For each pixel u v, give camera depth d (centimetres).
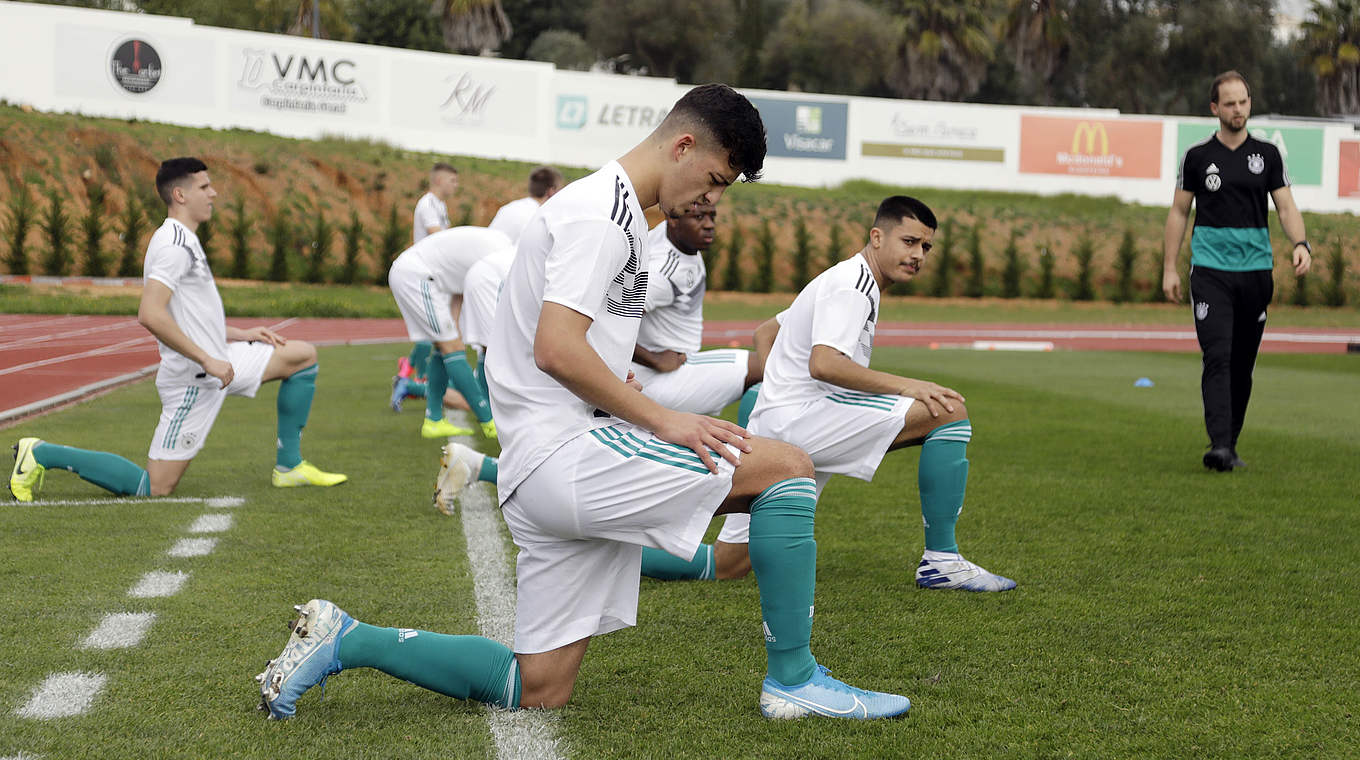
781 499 234
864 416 350
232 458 590
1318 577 361
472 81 2819
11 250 2336
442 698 251
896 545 412
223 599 325
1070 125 3105
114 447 602
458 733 228
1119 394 974
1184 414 827
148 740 221
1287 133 3125
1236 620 312
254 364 491
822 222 2956
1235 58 4284
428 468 568
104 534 407
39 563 362
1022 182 3116
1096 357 1490
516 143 2869
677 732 229
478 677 240
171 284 459
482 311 643
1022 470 577
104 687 252
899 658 279
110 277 2398
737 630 304
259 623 301
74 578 345
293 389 505
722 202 2939
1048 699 249
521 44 4384
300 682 230
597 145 2906
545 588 237
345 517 447
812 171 3055
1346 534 427
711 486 229
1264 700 248
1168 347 1889
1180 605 327
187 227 474
